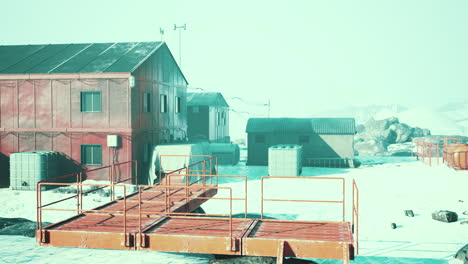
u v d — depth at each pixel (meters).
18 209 19.17
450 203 19.72
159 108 30.48
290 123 38.66
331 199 21.44
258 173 32.72
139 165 26.47
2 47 31.48
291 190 24.33
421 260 12.06
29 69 26.62
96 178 25.67
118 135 25.33
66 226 10.36
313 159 37.59
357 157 45.81
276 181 28.16
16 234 13.75
